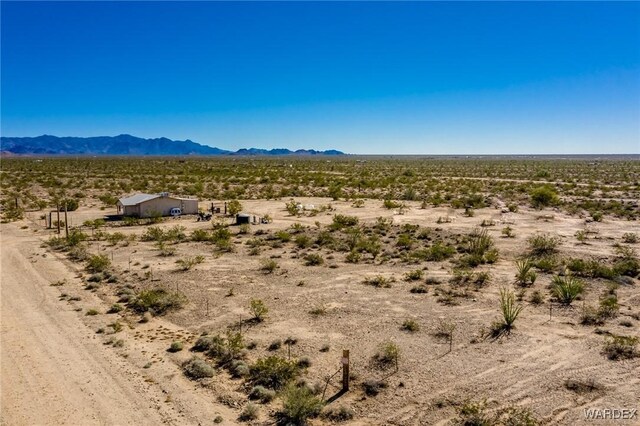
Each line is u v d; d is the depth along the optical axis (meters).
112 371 16.09
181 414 13.59
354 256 31.38
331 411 13.59
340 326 19.97
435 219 48.94
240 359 16.92
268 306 22.53
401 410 13.68
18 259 31.88
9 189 77.06
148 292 23.31
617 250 33.16
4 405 14.08
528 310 21.59
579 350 17.36
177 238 39.06
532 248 33.84
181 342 18.50
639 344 17.66
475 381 15.18
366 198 68.69
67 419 13.38
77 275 27.92
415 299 23.42
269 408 13.86
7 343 18.33
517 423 12.68
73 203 56.44
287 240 37.97
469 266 29.58
